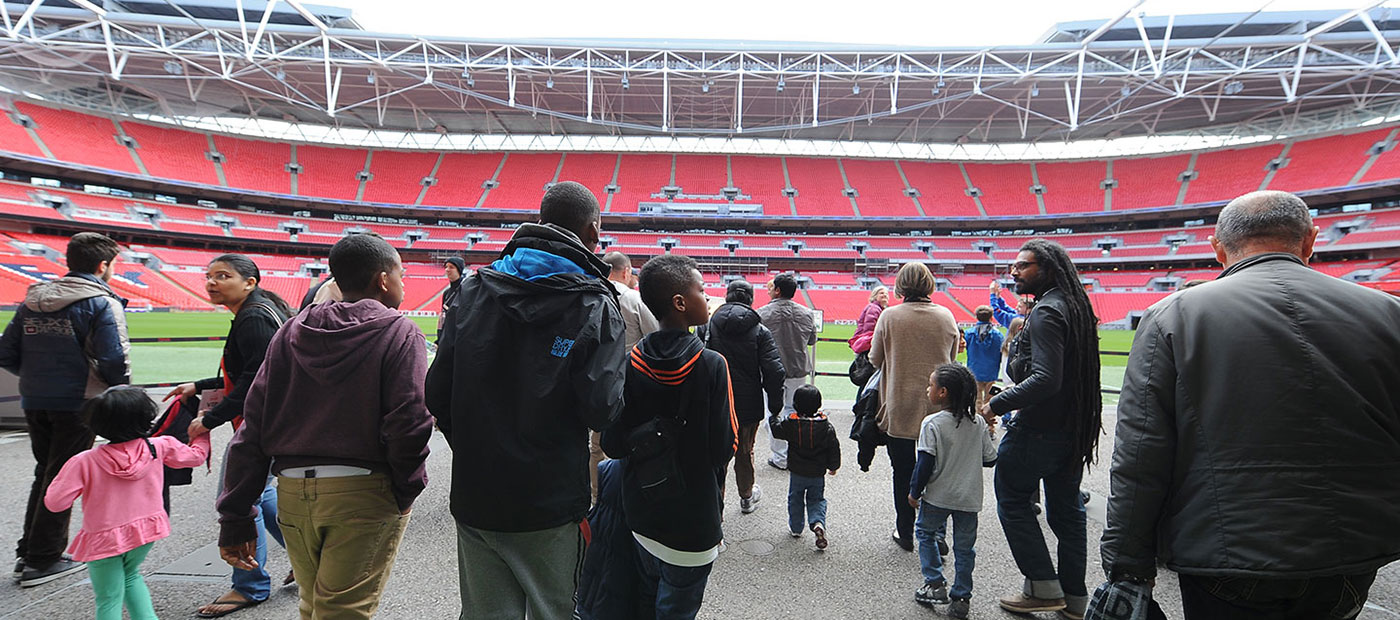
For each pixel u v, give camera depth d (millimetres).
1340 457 1396
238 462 1953
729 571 3227
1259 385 1463
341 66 30141
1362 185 34375
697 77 32156
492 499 1655
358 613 1954
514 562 1715
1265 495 1429
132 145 37781
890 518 4082
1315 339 1452
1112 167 45094
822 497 3654
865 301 40000
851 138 45500
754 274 43812
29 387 3000
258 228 40312
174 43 26625
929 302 3580
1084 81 30953
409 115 41281
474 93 30891
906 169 48188
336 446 1905
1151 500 1631
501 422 1655
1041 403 2680
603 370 1637
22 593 2877
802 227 47062
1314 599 1456
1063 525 2752
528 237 1744
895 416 3451
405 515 2119
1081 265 42250
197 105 38406
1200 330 1583
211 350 14727
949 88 33344
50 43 26344
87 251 3164
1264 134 40156
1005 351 7473
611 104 38312
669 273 2004
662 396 1918
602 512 2223
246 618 2691
